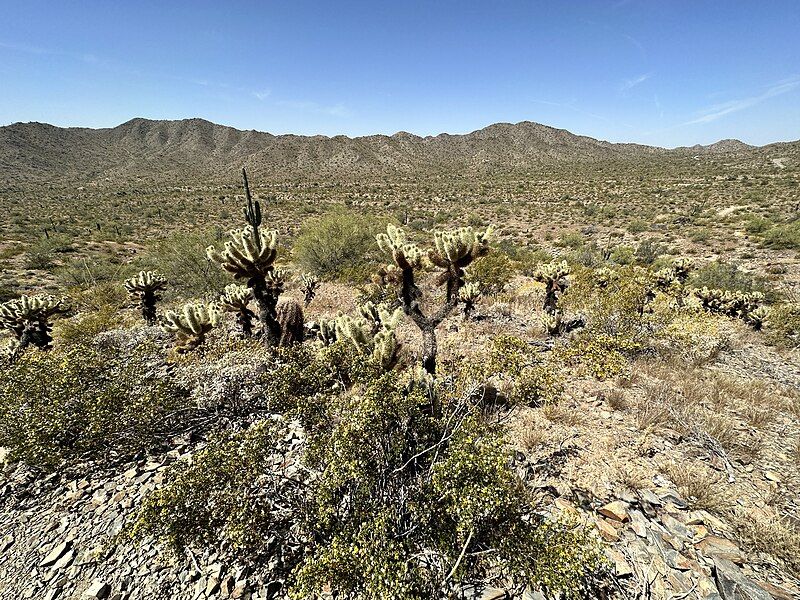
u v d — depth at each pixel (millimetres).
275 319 7008
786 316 10141
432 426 3549
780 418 5562
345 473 2867
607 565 2961
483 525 2859
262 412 5172
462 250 5316
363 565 2420
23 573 3098
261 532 3029
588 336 7871
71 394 4539
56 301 9047
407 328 9609
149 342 7371
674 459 4391
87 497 3867
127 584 2984
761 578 2979
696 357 7820
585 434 4773
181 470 3100
